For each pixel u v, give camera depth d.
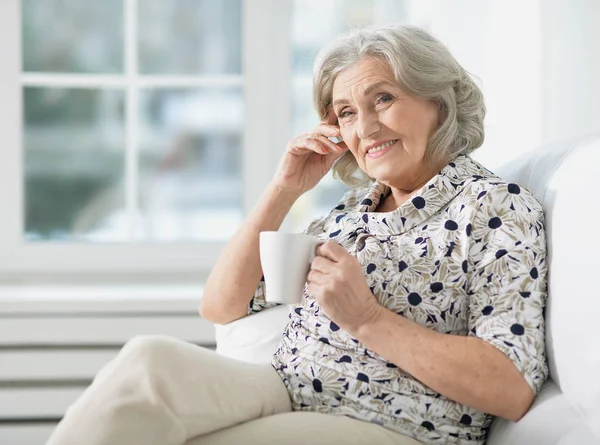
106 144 2.62
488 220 1.25
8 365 2.25
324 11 2.63
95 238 2.64
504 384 1.14
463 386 1.15
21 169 2.60
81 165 2.62
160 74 2.61
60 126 2.61
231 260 1.59
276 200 1.59
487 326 1.18
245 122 2.61
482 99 1.45
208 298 1.62
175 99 2.62
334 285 1.19
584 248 1.12
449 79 1.37
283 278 1.22
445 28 2.31
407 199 1.42
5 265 2.60
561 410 1.10
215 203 2.65
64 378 2.26
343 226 1.46
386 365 1.25
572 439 1.02
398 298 1.27
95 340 2.27
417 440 1.22
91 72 2.61
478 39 2.22
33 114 2.61
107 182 2.62
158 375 1.12
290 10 2.61
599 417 1.00
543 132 1.90
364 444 1.15
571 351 1.11
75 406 1.13
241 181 2.64
